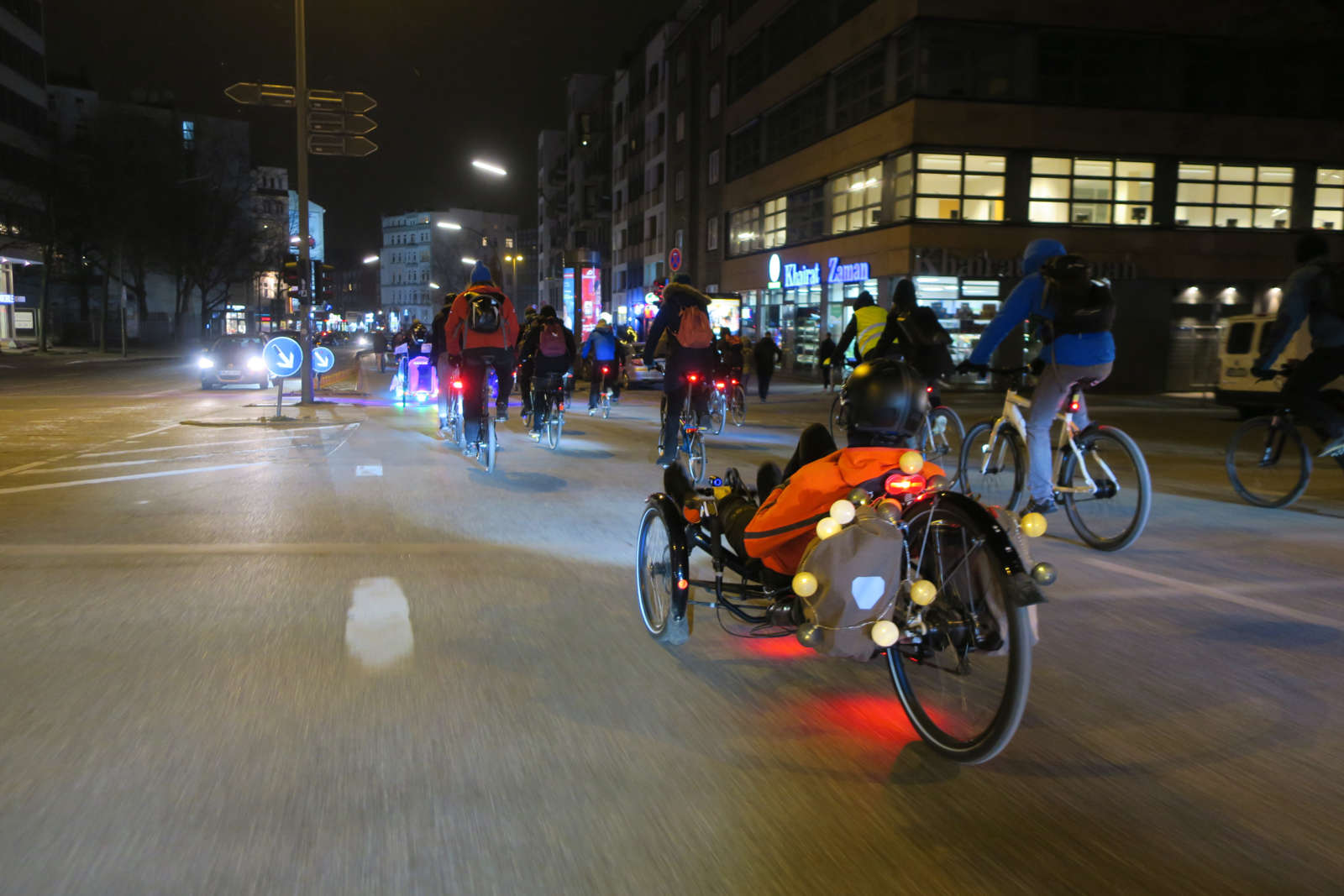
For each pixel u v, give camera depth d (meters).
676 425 10.61
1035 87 29.33
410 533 7.57
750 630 5.10
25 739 3.60
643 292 63.69
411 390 21.69
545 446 14.04
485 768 3.38
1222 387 19.66
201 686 4.17
